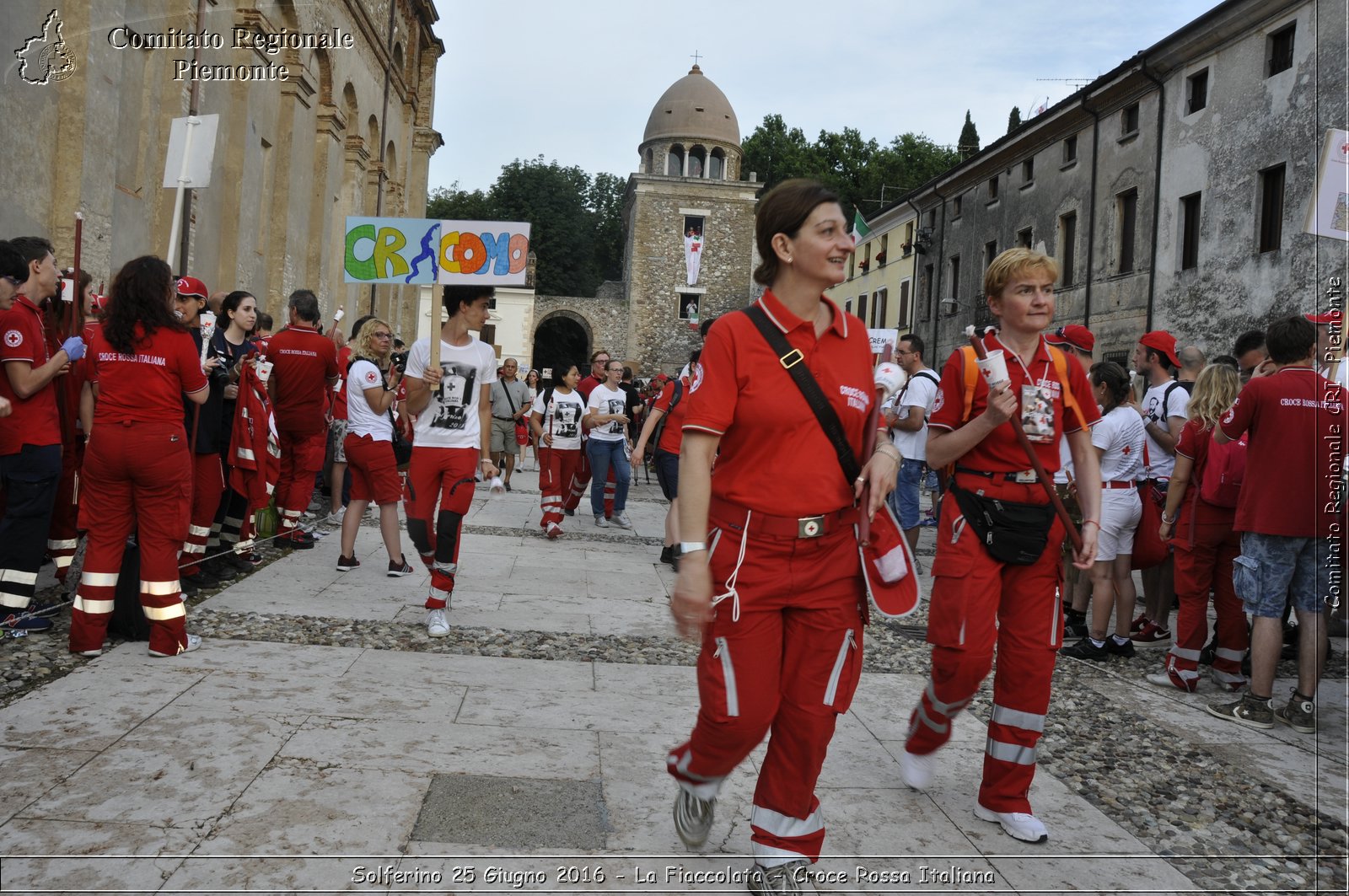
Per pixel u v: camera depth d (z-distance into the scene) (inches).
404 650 205.6
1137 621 278.7
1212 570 215.5
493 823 123.4
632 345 2213.3
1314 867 125.0
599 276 2886.3
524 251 245.0
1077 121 952.9
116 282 180.7
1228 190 710.5
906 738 153.5
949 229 1306.6
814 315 108.5
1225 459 207.9
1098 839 130.9
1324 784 155.3
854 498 108.1
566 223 2635.3
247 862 109.2
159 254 488.7
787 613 108.3
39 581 246.1
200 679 173.9
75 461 231.1
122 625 196.4
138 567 195.3
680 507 102.0
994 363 124.6
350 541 292.8
